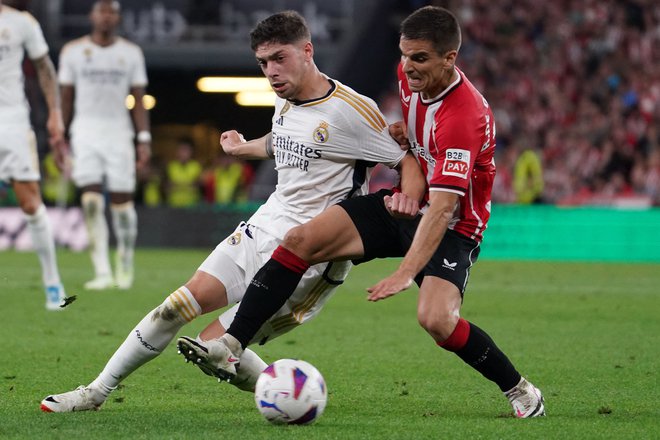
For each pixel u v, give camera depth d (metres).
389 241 19.02
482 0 97.06
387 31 93.31
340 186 19.22
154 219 77.56
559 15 96.19
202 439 16.12
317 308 19.50
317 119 18.83
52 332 30.48
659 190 81.06
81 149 42.72
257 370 19.58
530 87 92.62
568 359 26.73
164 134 105.31
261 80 97.06
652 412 19.42
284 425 17.36
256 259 18.83
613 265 68.75
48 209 75.00
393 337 30.80
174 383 22.38
